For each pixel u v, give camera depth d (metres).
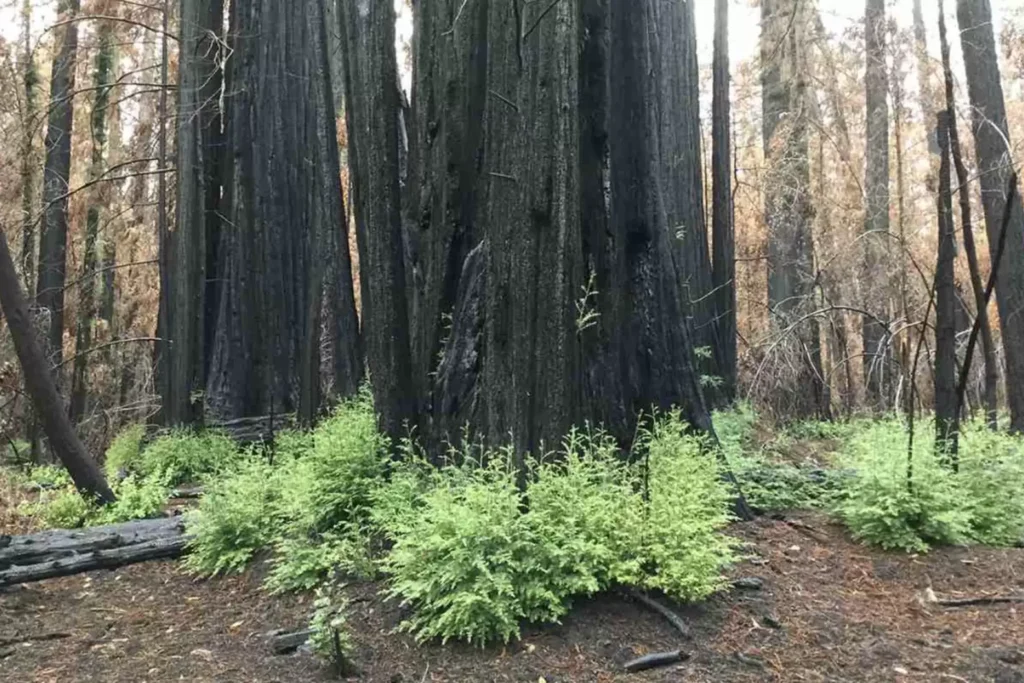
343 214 10.80
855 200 16.53
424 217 6.71
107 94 18.44
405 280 6.59
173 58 18.67
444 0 6.64
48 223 16.11
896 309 13.02
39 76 18.73
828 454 10.57
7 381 13.29
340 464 6.20
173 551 6.86
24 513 8.52
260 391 12.95
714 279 14.62
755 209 21.69
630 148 6.68
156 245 21.28
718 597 4.87
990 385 7.66
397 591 4.54
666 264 6.85
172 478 10.49
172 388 12.79
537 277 5.33
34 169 16.02
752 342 21.06
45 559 6.50
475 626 4.27
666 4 13.02
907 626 4.71
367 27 6.50
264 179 13.01
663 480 5.24
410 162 7.16
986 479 6.55
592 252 5.92
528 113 5.38
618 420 5.86
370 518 5.70
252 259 12.96
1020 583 5.32
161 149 14.75
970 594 5.18
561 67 5.35
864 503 6.13
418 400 6.38
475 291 5.98
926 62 11.26
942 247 6.56
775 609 4.82
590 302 5.84
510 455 4.96
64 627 5.44
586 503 4.69
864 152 20.31
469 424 5.74
